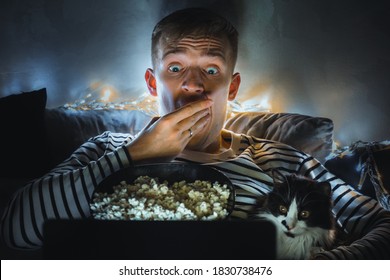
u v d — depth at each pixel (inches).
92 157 62.2
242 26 81.2
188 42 63.9
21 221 50.2
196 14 65.4
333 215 55.5
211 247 43.1
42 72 82.1
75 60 82.0
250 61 82.0
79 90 82.5
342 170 68.6
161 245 42.8
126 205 44.3
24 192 52.1
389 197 63.1
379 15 79.4
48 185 51.4
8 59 81.7
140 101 81.9
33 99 67.7
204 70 64.5
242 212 55.8
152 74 69.8
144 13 81.4
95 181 51.9
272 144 66.7
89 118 72.6
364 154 67.9
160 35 65.3
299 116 73.0
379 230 52.4
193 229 42.8
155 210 43.4
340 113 81.7
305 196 52.6
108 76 82.4
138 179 49.8
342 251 48.3
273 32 81.4
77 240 42.8
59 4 80.8
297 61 81.6
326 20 80.4
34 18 81.0
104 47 81.8
